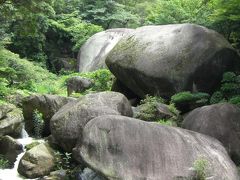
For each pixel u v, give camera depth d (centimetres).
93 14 2486
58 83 1800
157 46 1068
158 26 1161
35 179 780
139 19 2578
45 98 1020
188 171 638
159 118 920
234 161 760
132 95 1216
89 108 820
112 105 857
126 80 1147
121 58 1125
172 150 663
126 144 654
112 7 2498
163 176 627
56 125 831
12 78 1580
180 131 714
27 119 1029
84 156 657
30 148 888
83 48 1966
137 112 940
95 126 673
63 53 2395
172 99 980
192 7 1402
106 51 1828
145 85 1076
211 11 1239
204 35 1034
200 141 708
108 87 1364
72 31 2308
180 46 1034
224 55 1023
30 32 1262
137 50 1102
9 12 1213
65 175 789
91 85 1424
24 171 796
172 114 933
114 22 2520
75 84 1457
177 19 1399
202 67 1007
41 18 2041
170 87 1020
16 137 986
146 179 622
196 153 671
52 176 780
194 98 968
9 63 1634
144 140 664
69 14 2398
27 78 1670
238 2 970
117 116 690
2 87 1291
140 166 636
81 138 688
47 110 1012
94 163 646
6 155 889
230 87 955
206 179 632
